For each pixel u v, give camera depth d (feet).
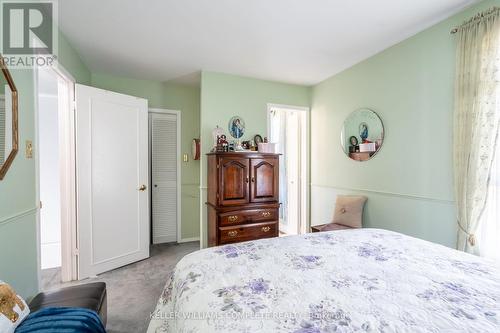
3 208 4.35
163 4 6.09
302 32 7.47
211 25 7.07
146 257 10.23
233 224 9.48
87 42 8.00
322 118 11.81
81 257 8.29
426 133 7.31
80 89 8.30
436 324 2.54
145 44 8.19
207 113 10.51
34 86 5.54
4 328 3.19
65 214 8.20
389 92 8.45
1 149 4.27
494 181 5.79
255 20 6.82
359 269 3.85
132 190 9.82
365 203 9.41
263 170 10.00
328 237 5.50
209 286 3.33
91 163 8.59
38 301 4.55
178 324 2.92
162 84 12.03
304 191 12.84
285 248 4.78
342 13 6.51
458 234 6.30
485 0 5.96
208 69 10.35
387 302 2.94
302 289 3.23
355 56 9.18
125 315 6.25
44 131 11.33
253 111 11.40
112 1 5.94
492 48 5.69
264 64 9.87
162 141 12.18
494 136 5.70
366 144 9.37
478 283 3.42
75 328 3.52
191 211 12.73
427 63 7.27
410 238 5.45
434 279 3.53
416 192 7.60
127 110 9.70
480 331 2.43
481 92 5.87
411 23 7.01
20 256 4.94
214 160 9.48
